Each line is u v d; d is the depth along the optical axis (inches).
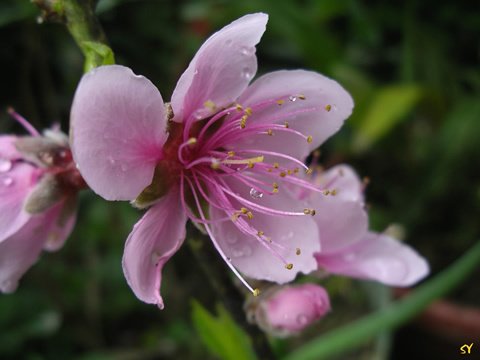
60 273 8.5
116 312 8.5
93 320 8.5
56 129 4.1
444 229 8.3
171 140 3.6
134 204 3.5
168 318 8.7
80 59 9.2
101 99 3.0
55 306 8.4
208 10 8.8
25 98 9.0
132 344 8.5
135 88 3.1
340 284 4.9
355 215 3.9
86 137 3.0
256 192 3.7
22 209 3.8
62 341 8.3
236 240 3.7
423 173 8.5
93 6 3.7
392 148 8.7
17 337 7.8
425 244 8.2
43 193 3.7
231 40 3.3
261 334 4.2
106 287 8.6
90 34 3.7
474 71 9.2
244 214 3.6
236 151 3.8
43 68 9.0
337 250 4.1
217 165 3.6
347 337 5.3
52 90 9.2
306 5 9.7
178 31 9.5
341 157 8.5
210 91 3.5
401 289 7.3
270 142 3.7
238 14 8.6
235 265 3.6
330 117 3.6
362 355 7.4
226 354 4.7
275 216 3.7
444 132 8.3
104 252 8.9
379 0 9.6
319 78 3.5
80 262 8.8
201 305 4.7
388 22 9.5
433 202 8.3
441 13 9.5
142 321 8.7
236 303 4.1
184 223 3.6
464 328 7.0
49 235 3.9
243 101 3.6
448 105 8.6
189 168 3.7
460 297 7.5
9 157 3.8
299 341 7.6
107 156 3.1
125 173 3.2
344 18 10.1
